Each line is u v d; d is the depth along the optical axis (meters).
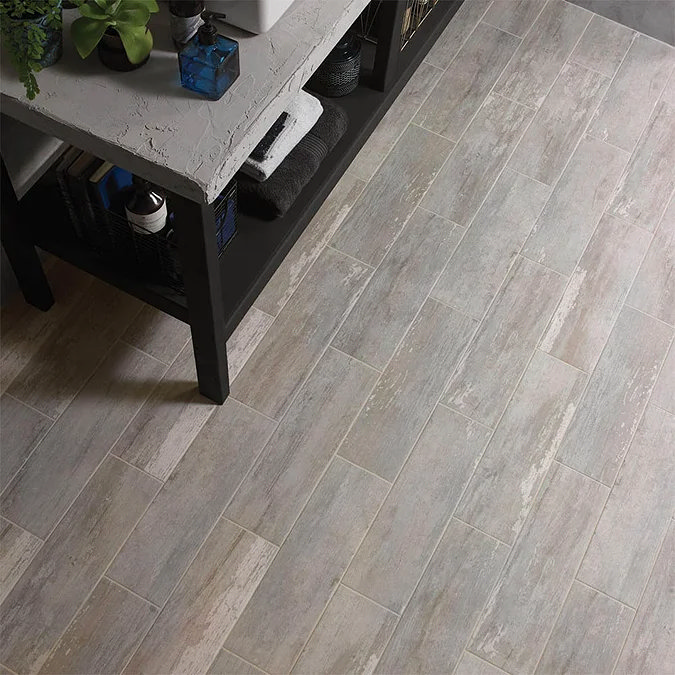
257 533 1.83
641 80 2.64
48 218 1.83
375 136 2.42
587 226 2.33
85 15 1.35
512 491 1.92
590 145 2.48
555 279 2.23
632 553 1.87
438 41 2.63
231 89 1.44
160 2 1.52
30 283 1.94
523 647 1.76
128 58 1.39
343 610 1.77
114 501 1.83
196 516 1.84
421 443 1.97
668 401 2.08
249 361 2.04
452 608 1.79
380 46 2.04
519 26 2.70
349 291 2.16
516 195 2.36
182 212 1.43
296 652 1.72
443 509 1.89
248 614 1.75
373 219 2.27
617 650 1.77
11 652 1.67
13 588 1.73
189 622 1.73
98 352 2.01
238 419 1.96
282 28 1.53
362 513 1.87
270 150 1.85
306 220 2.00
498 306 2.17
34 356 1.98
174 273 1.79
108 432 1.91
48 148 1.98
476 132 2.46
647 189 2.42
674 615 1.82
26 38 1.33
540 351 2.12
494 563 1.84
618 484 1.95
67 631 1.70
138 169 1.39
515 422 2.01
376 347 2.08
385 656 1.73
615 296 2.22
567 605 1.81
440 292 2.18
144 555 1.78
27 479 1.84
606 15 2.78
